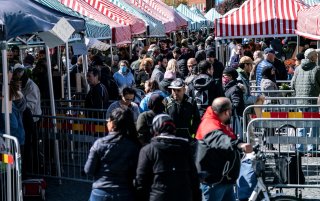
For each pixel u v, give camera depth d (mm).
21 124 10859
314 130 11172
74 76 18906
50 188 12258
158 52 24875
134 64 22094
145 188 7406
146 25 24828
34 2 11375
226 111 8391
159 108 10023
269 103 15844
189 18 48000
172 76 13211
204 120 8461
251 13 20484
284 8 20391
